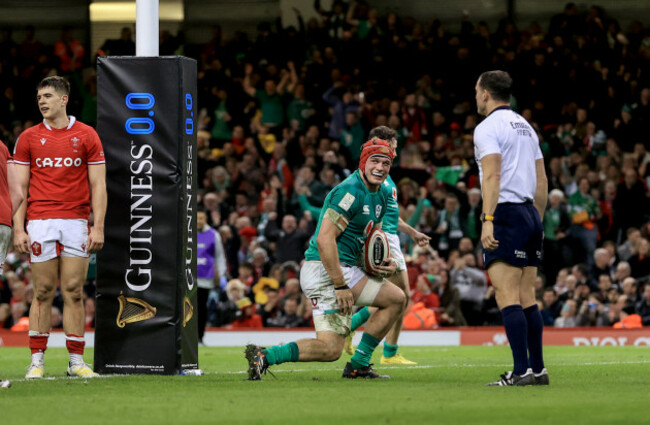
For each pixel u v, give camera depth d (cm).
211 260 4816
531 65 7488
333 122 7144
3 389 2111
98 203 2520
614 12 8050
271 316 5744
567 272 5866
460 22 8256
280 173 6756
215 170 6825
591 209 6419
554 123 7369
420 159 6906
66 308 2553
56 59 7875
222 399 1895
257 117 7381
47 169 2519
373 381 2388
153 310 2548
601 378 2522
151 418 1605
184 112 2578
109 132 2591
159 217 2558
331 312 2370
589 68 7431
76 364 2555
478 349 4784
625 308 5662
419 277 5678
